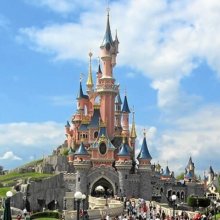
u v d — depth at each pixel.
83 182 165.50
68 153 196.00
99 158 170.50
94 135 186.12
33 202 152.38
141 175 169.62
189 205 151.12
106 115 187.12
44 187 158.38
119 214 99.19
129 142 194.50
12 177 178.62
